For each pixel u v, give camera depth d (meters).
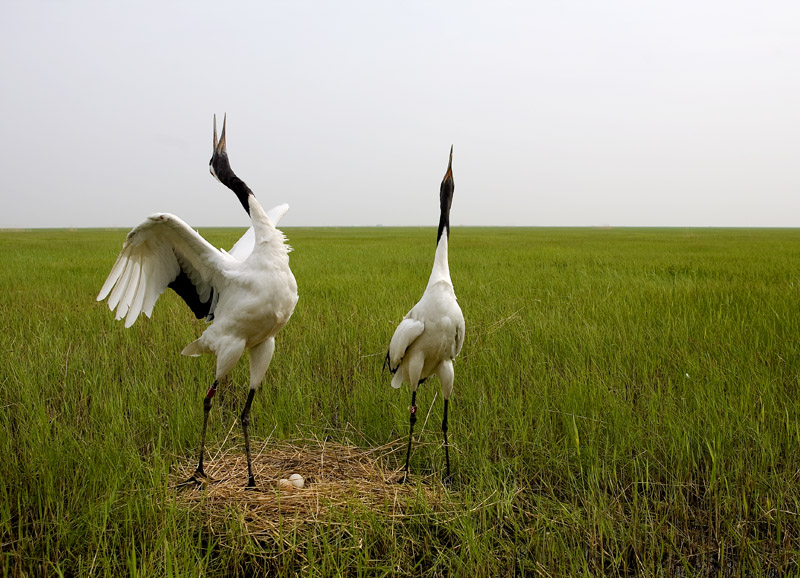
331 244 31.22
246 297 4.41
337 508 3.88
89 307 9.46
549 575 3.29
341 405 5.61
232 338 4.46
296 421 5.27
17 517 3.74
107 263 17.36
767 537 3.62
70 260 18.56
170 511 3.64
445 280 4.80
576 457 4.45
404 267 15.96
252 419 5.40
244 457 4.75
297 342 7.26
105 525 3.42
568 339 6.77
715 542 3.55
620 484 4.18
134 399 5.32
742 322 7.25
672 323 7.42
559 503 3.92
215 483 4.30
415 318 4.75
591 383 5.46
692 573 3.31
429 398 5.67
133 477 4.09
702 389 5.17
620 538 3.57
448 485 4.49
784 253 21.25
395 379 5.11
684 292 9.94
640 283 11.38
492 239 38.97
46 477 3.90
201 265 4.57
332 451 4.85
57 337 7.11
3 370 5.89
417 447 4.90
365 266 16.39
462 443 4.80
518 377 5.88
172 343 7.28
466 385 5.79
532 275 13.36
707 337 6.71
